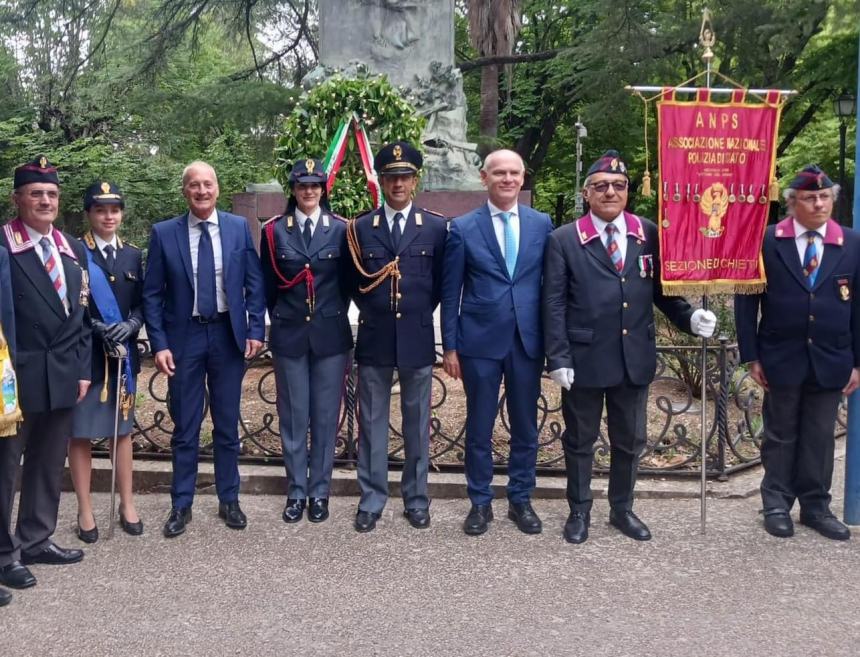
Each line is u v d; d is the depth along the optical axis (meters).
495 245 4.59
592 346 4.46
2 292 3.81
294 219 4.78
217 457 4.76
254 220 10.39
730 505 5.07
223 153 18.20
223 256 4.68
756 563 4.19
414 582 3.97
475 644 3.38
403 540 4.52
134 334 4.70
